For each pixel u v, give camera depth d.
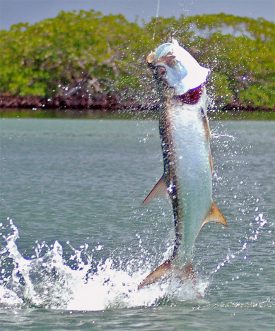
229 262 21.47
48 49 132.25
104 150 55.81
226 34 103.19
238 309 17.59
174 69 14.39
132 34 125.31
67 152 54.19
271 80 97.69
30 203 31.14
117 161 47.97
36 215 28.41
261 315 17.25
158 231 25.58
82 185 36.69
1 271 20.27
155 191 15.38
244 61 93.88
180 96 14.62
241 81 91.12
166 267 15.93
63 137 68.25
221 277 20.03
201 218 15.40
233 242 23.78
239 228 25.84
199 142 14.95
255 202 31.64
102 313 17.33
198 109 14.75
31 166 45.09
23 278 19.56
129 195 33.41
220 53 81.69
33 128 81.19
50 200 31.94
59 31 134.00
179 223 15.53
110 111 115.25
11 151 54.84
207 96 14.88
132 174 41.22
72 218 27.75
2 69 133.50
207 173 15.13
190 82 14.41
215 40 92.31
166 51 14.39
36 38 134.88
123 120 93.06
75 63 126.69
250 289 19.03
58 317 17.08
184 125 14.85
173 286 18.38
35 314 17.27
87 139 66.00
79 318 17.03
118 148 57.50
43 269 20.33
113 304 17.92
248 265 21.17
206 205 15.33
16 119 98.62
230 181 38.44
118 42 124.88
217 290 18.95
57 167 44.59
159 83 14.62
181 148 14.98
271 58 103.19
